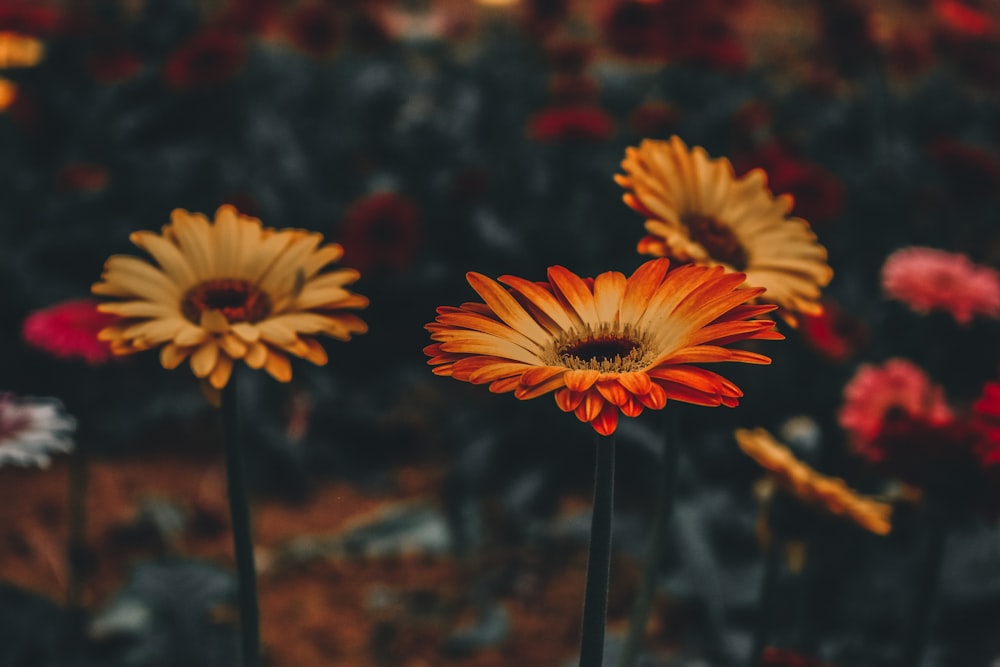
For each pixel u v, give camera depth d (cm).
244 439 140
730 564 114
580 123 156
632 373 58
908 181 179
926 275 104
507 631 111
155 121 177
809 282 75
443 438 148
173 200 166
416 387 158
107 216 165
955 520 79
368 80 194
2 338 144
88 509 128
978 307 102
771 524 79
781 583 109
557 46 188
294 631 111
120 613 100
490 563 123
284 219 169
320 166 185
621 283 62
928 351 121
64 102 172
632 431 130
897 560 108
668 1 171
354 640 111
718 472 135
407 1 279
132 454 141
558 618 115
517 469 144
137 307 69
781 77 239
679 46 171
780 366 137
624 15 173
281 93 192
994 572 106
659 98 191
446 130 184
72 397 139
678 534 112
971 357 157
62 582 114
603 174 166
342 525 131
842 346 111
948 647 105
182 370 151
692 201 76
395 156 186
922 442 77
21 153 170
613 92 211
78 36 172
